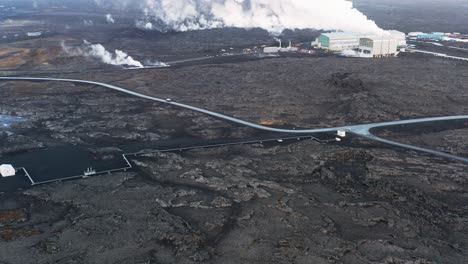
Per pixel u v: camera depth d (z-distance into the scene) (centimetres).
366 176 12388
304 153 13875
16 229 9519
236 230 9569
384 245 9075
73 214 10156
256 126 16738
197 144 14825
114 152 13912
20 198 10906
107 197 10938
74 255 8594
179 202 10769
